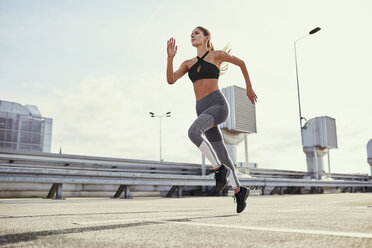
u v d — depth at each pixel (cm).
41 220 271
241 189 321
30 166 1636
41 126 10825
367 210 403
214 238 165
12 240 162
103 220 270
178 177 1538
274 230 195
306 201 821
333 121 3344
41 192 1183
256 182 1964
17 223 246
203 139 294
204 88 319
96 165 1889
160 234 181
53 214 352
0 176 1005
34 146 10519
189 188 1981
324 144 3181
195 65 327
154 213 370
